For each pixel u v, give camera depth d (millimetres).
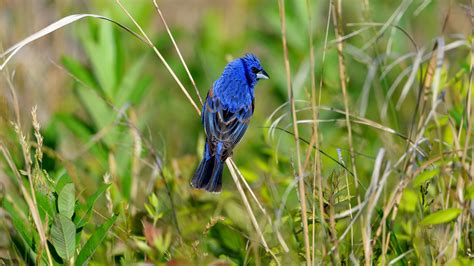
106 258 9461
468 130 9023
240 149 14195
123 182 11297
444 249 8617
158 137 14906
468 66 10148
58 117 12094
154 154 10758
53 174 10859
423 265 8828
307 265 8555
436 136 10391
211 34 18203
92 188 11438
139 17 14477
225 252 9828
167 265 8531
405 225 9602
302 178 8625
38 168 8891
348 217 9883
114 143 11680
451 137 10109
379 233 8891
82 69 12445
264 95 16750
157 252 9156
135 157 11289
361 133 12039
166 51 16859
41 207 8727
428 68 9914
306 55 14391
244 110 11859
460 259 8203
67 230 8367
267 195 10727
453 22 14500
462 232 8969
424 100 9875
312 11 14570
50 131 12102
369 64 11188
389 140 10820
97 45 12461
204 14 19891
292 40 14477
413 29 16062
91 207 8727
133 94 12281
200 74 16672
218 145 11242
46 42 14430
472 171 9047
